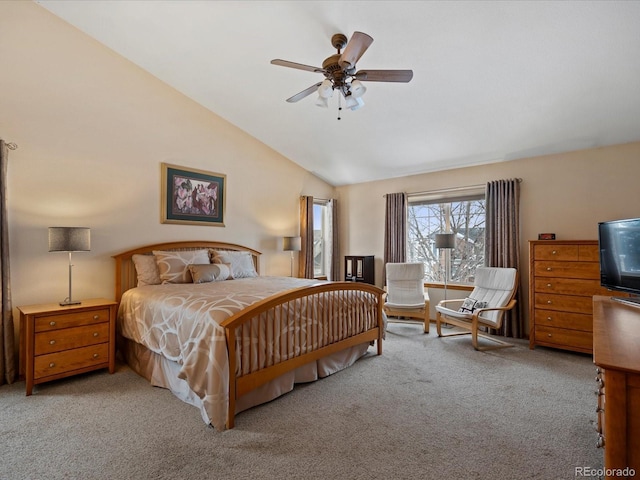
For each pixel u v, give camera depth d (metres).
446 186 4.98
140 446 1.85
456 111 3.53
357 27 2.65
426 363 3.24
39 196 3.03
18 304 2.90
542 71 2.79
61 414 2.21
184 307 2.43
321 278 6.16
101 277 3.42
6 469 1.66
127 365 3.18
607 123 3.31
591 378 2.86
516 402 2.40
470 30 2.52
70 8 3.00
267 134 4.84
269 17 2.72
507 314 4.21
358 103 2.59
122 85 3.59
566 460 1.74
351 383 2.75
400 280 4.97
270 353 2.36
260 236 5.07
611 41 2.40
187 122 4.18
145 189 3.79
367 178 5.82
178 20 2.93
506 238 4.27
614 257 2.48
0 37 2.84
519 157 4.26
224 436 1.95
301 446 1.86
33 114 3.00
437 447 1.85
